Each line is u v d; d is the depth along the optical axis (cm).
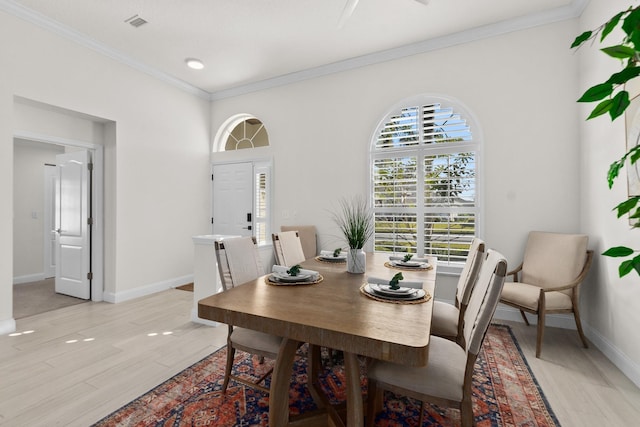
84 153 381
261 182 468
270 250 368
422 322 122
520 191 310
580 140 286
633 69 77
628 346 211
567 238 270
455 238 337
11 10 282
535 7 290
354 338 110
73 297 396
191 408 177
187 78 442
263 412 175
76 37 329
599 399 184
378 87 376
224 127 504
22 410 174
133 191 394
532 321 306
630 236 206
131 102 390
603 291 245
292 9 292
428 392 130
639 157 88
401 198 365
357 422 134
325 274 211
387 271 221
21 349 249
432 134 348
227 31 327
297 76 423
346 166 395
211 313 140
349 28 321
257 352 173
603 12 244
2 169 278
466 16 302
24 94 293
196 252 310
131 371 216
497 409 176
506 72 315
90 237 385
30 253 492
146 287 409
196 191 484
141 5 286
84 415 171
